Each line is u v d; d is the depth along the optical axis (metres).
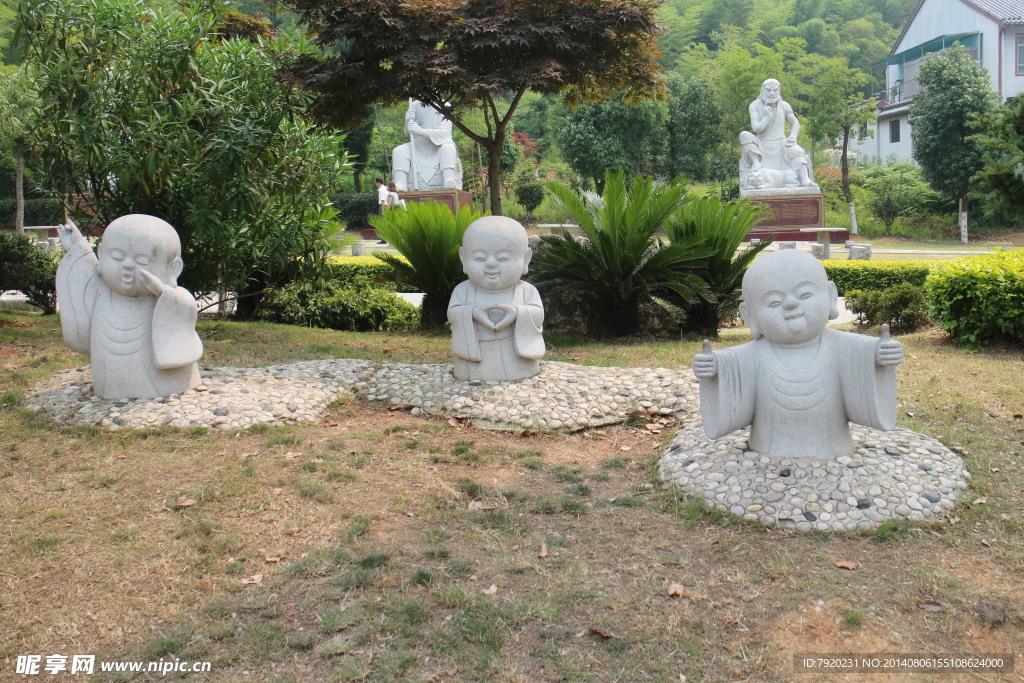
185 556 4.27
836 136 36.56
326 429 6.47
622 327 10.68
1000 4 37.31
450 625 3.68
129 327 6.61
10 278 12.49
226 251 10.50
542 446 6.23
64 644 3.59
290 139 10.43
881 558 4.18
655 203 9.95
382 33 8.82
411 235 11.10
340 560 4.25
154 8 9.62
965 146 31.02
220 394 6.80
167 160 9.21
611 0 9.21
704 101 37.34
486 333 7.32
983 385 7.13
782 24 60.84
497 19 8.84
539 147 46.91
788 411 5.05
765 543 4.37
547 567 4.21
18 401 6.88
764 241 10.85
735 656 3.44
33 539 4.41
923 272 17.73
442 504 5.02
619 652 3.48
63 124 9.26
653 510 4.89
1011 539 4.35
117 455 5.65
